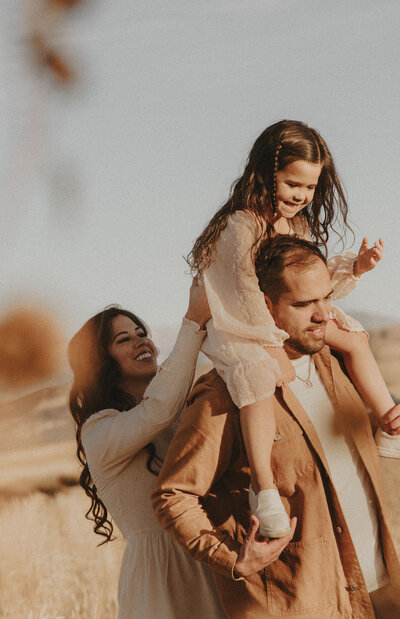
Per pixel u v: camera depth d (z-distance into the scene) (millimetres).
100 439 3104
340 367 3086
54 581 6652
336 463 2801
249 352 2654
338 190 3150
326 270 2797
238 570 2443
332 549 2686
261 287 2807
